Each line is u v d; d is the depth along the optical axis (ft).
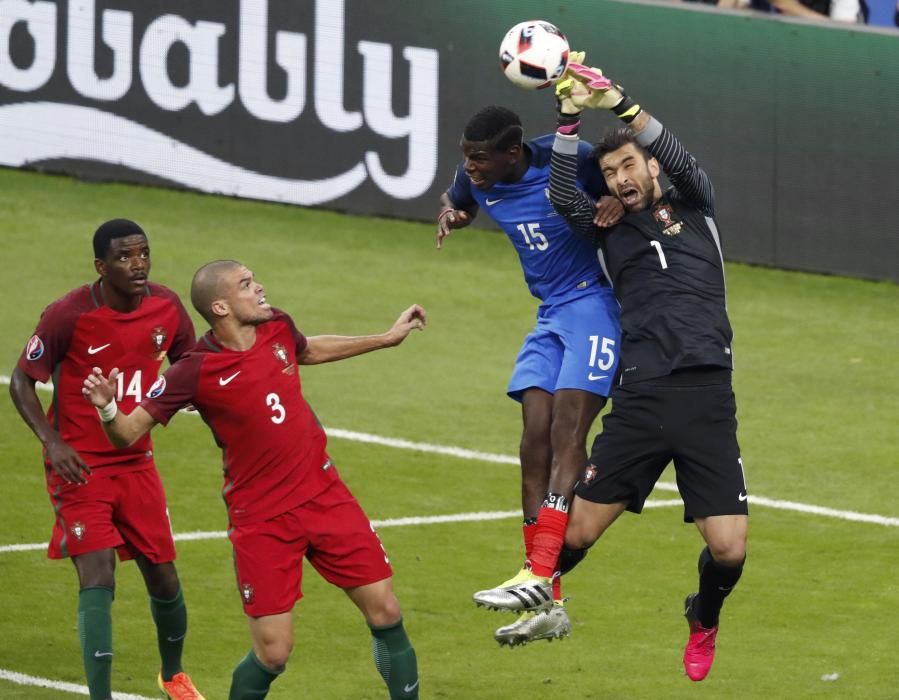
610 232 102.42
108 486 101.91
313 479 96.37
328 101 215.92
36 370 100.68
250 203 222.07
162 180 225.56
